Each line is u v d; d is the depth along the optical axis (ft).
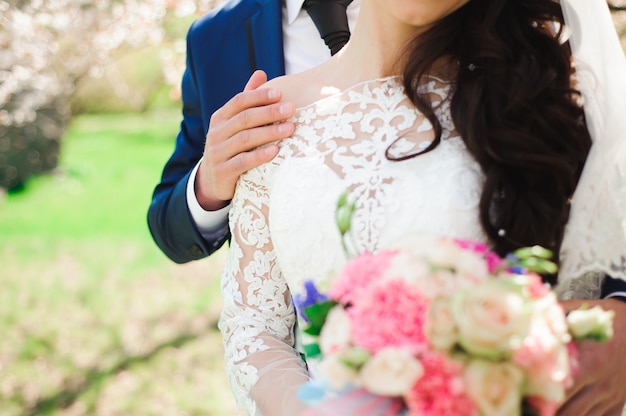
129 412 19.89
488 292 3.77
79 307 25.95
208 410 19.74
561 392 3.78
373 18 5.64
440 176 5.13
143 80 61.62
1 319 25.26
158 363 22.17
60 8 31.81
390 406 4.01
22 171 41.73
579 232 5.06
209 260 29.76
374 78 5.65
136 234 33.22
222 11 8.42
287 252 5.47
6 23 31.35
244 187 5.92
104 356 22.71
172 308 25.67
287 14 8.21
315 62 8.14
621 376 5.00
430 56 5.29
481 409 3.71
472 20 5.23
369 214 5.19
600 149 5.09
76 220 35.73
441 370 3.77
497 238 4.98
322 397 4.19
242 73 8.18
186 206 7.46
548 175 5.00
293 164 5.58
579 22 5.29
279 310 5.94
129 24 32.01
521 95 5.03
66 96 41.29
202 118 8.36
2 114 38.42
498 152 4.97
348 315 4.17
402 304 3.93
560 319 3.90
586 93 5.22
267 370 5.60
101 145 51.24
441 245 4.07
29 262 30.12
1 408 20.36
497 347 3.70
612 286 5.31
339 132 5.53
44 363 22.43
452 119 5.19
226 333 6.15
